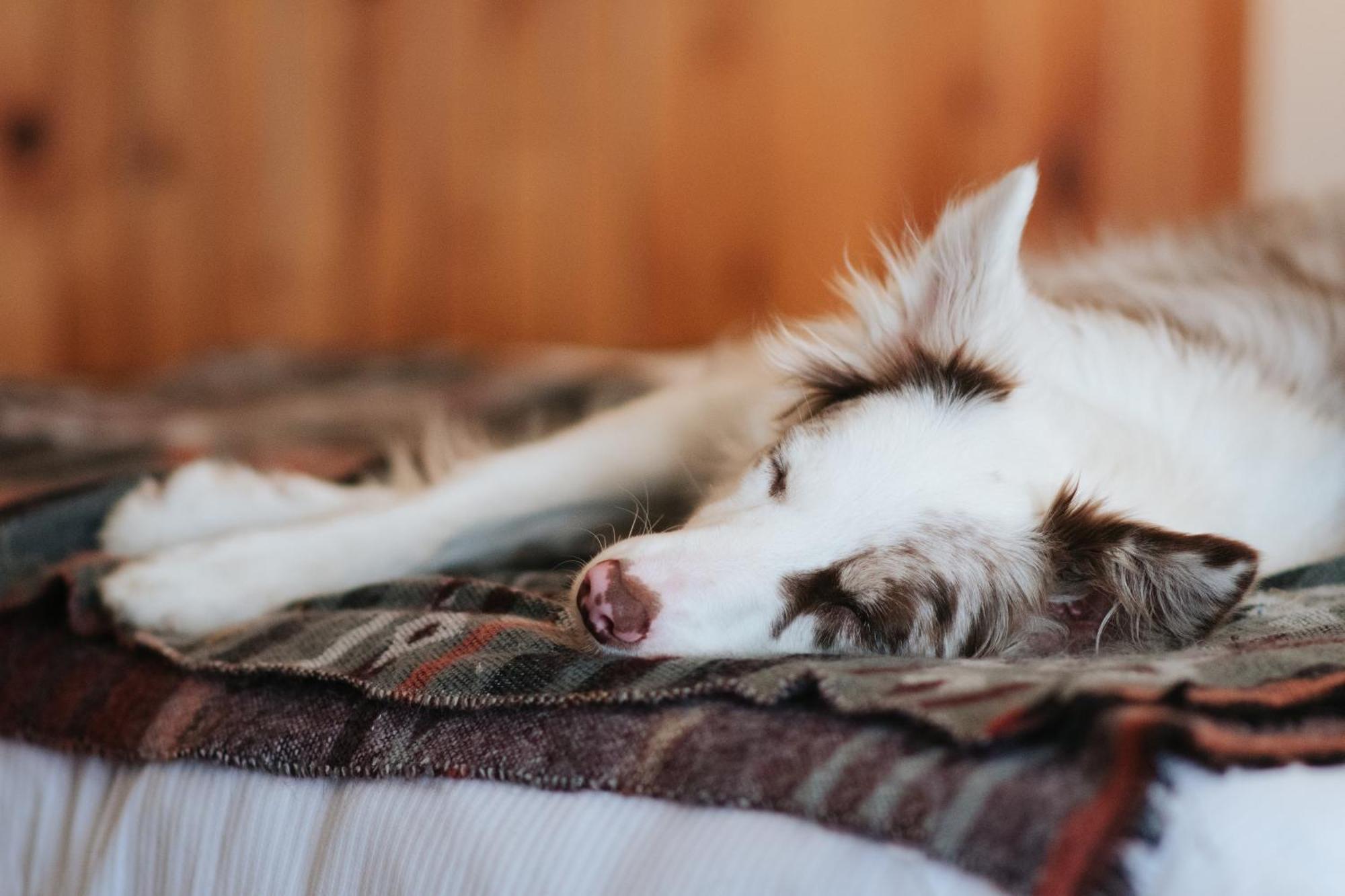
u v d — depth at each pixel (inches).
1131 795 37.8
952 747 40.8
